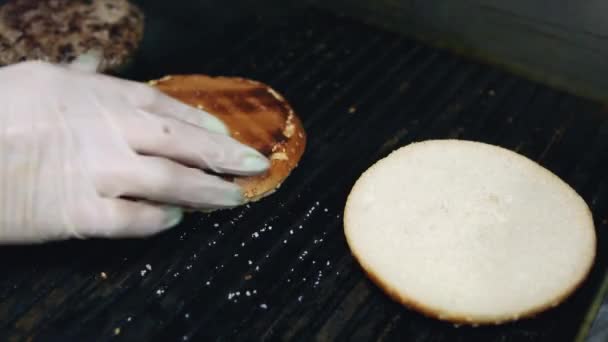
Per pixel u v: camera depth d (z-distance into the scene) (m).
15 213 0.35
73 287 0.35
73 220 0.35
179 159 0.36
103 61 0.46
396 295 0.33
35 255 0.37
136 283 0.35
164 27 0.50
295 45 0.48
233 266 0.36
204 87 0.43
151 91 0.38
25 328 0.34
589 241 0.34
